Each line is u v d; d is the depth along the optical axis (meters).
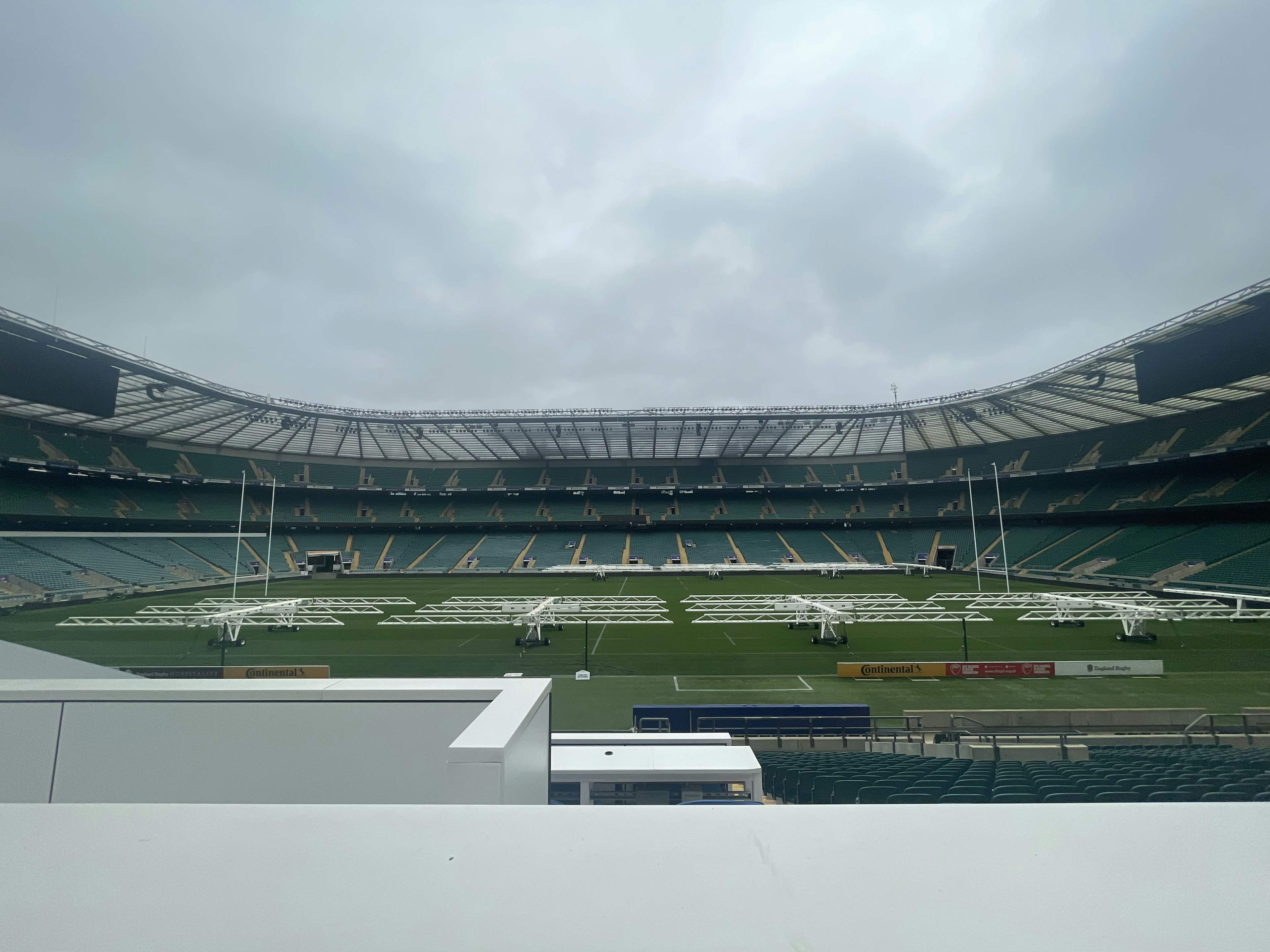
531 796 2.58
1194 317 34.19
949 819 1.46
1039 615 32.66
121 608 37.59
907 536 69.12
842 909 1.09
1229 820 1.44
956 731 15.34
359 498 74.88
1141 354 38.66
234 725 3.11
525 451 74.38
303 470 71.31
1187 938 0.96
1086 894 1.12
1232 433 45.19
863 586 49.38
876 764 11.02
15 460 47.09
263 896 1.13
